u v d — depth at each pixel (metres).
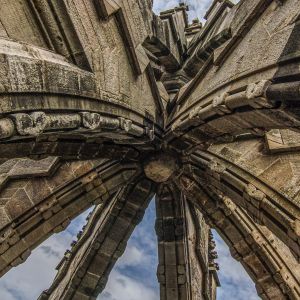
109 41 5.44
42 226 7.83
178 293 9.77
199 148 7.16
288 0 4.27
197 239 10.89
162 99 7.99
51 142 5.32
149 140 6.86
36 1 3.95
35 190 7.82
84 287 10.01
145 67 6.38
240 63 4.86
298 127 4.23
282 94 3.64
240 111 4.78
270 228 6.14
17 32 3.87
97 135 5.62
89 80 4.59
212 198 8.38
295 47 3.67
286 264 7.87
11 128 3.29
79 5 4.59
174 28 9.41
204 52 9.03
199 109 5.72
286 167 6.15
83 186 8.01
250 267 8.22
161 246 9.98
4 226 7.50
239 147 6.96
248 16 4.96
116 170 8.12
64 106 4.05
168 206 9.88
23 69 3.35
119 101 5.42
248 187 6.33
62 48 4.42
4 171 7.94
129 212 9.78
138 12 6.29
